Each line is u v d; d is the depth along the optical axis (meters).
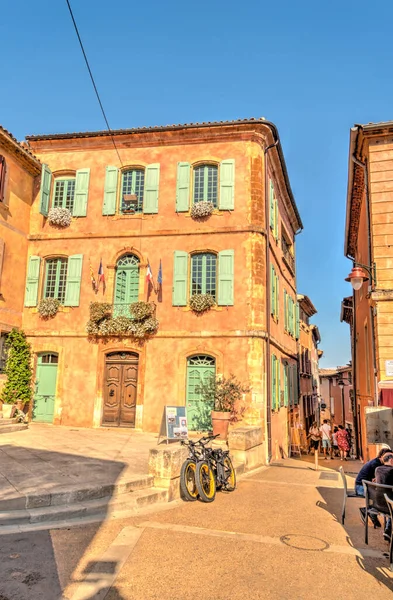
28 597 4.38
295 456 21.11
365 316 16.08
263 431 14.64
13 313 16.34
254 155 16.31
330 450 20.75
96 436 13.76
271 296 17.20
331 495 9.35
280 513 7.69
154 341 15.70
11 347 15.98
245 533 6.50
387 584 4.96
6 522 6.39
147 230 16.47
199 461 8.62
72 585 4.67
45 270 17.27
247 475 11.72
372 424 10.57
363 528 6.99
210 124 16.33
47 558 5.30
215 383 14.63
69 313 16.53
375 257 11.62
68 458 10.02
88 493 7.41
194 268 16.14
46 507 6.96
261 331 15.07
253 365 14.83
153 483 8.40
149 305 15.74
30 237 17.28
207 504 8.11
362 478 7.18
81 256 16.75
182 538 6.17
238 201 16.03
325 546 6.08
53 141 17.73
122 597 4.47
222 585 4.80
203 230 16.02
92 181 17.39
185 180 16.50
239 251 15.68
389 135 11.97
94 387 15.88
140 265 16.27
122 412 15.75
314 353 39.44
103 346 16.08
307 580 4.99
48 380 16.52
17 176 16.72
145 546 5.81
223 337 15.20
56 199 17.86
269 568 5.27
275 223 18.86
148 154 17.12
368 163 12.16
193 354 15.37
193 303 15.43
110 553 5.52
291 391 21.94
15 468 8.83
